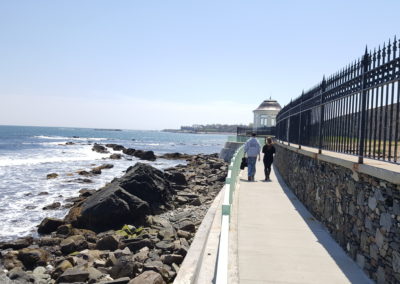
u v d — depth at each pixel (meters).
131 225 14.37
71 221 14.58
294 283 4.81
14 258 10.72
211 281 4.97
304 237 6.84
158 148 83.56
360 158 5.54
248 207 9.39
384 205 4.59
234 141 41.81
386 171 4.34
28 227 14.77
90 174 29.69
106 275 9.24
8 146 63.03
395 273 4.23
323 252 6.03
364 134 5.88
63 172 30.94
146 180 17.95
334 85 7.77
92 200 15.34
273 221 8.00
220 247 3.13
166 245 11.33
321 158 7.61
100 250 11.58
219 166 35.28
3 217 16.14
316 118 9.79
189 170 33.03
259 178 15.40
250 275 5.05
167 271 9.18
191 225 13.72
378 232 4.75
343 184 6.32
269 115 53.22
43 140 92.69
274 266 5.39
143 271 9.23
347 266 5.42
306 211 9.05
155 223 14.57
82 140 106.38
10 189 22.47
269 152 14.57
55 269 9.73
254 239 6.67
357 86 6.26
